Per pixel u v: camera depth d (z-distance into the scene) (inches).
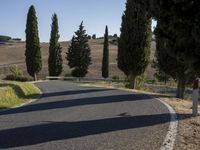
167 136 411.8
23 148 347.3
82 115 582.2
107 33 3223.4
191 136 418.9
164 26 320.2
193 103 586.6
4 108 693.9
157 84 2199.8
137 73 1486.2
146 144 370.3
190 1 296.7
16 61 5068.9
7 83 1082.7
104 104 753.6
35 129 448.8
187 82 1187.9
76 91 1153.4
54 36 2822.3
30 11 2279.8
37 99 886.4
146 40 1462.8
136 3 351.3
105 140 387.5
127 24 1465.3
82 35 3233.3
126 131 441.7
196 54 318.7
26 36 2287.2
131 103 774.5
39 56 2300.7
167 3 306.8
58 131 436.8
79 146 358.3
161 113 610.2
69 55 3240.7
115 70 4136.3
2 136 403.9
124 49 1476.4
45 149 344.5
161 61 1177.4
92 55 5251.0
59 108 682.8
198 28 299.0
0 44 7372.1
